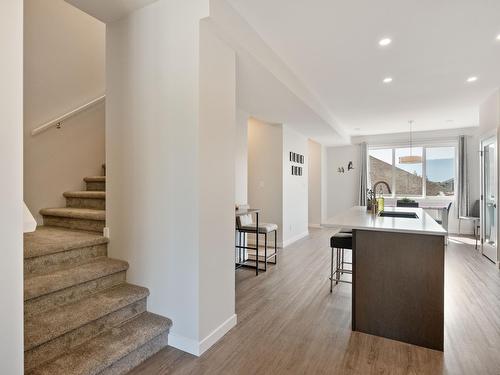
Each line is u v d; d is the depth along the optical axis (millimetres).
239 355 2078
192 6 2080
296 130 6262
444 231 2139
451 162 7500
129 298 2117
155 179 2242
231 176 2447
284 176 5785
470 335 2367
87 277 2092
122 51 2426
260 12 2436
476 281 3666
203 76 2104
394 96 4730
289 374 1879
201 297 2098
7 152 1225
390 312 2324
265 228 4121
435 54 3242
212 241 2217
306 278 3820
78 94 3533
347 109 5547
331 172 8852
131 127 2369
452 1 2303
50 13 3275
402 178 8070
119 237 2438
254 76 3150
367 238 2404
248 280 3738
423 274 2236
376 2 2314
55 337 1676
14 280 1244
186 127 2102
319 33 2783
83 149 3572
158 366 1939
